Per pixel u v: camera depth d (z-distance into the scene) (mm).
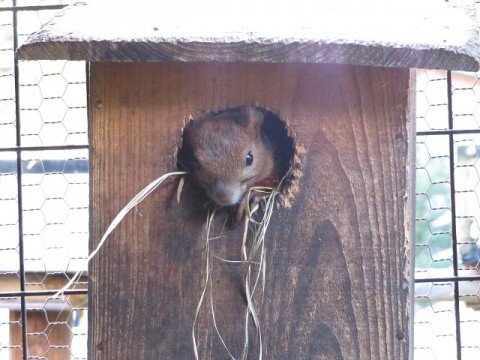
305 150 609
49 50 569
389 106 602
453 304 792
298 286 613
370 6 632
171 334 617
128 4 637
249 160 647
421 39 572
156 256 614
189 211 616
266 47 564
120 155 609
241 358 615
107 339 617
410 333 621
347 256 610
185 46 564
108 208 611
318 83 604
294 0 639
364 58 567
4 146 798
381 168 605
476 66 566
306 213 612
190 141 641
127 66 604
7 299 790
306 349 613
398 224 605
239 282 615
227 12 613
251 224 617
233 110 662
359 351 610
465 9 645
